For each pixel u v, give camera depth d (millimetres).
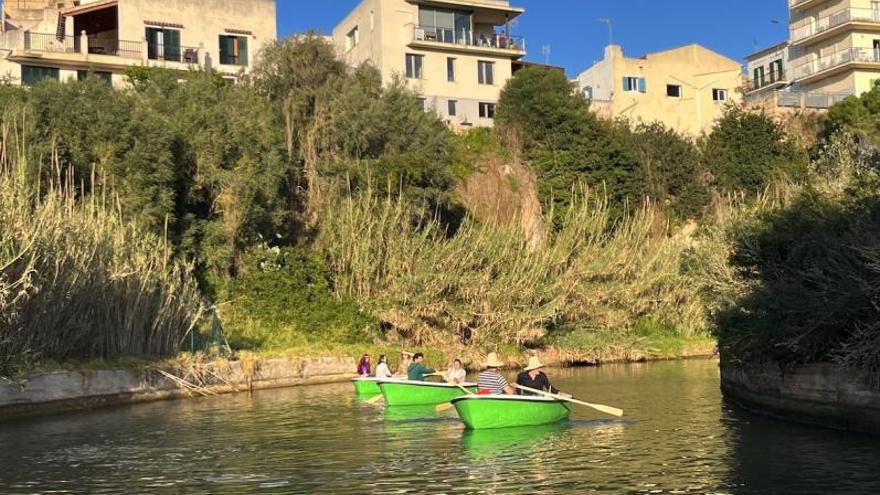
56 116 34125
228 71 55500
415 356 24844
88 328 24516
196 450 16062
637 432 16969
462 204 49469
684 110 69188
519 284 38969
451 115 60750
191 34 54812
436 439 16844
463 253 38562
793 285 17297
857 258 15383
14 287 20656
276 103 45969
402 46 60188
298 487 12531
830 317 15523
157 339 27453
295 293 36219
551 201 51219
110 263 25797
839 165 21453
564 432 17234
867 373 15070
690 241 48875
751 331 18578
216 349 29391
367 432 18062
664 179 54656
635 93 67938
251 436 17734
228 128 39125
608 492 11648
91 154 34062
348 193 41438
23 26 65125
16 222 21547
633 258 44344
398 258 38031
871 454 13477
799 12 71125
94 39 54938
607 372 34531
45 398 22344
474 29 65500
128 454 15719
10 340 21297
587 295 41844
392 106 46500
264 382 29797
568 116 54688
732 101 65250
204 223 37375
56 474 13883
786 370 17703
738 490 11492
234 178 37656
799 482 11820
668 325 44875
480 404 17656
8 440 17641
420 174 42250
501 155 53719
